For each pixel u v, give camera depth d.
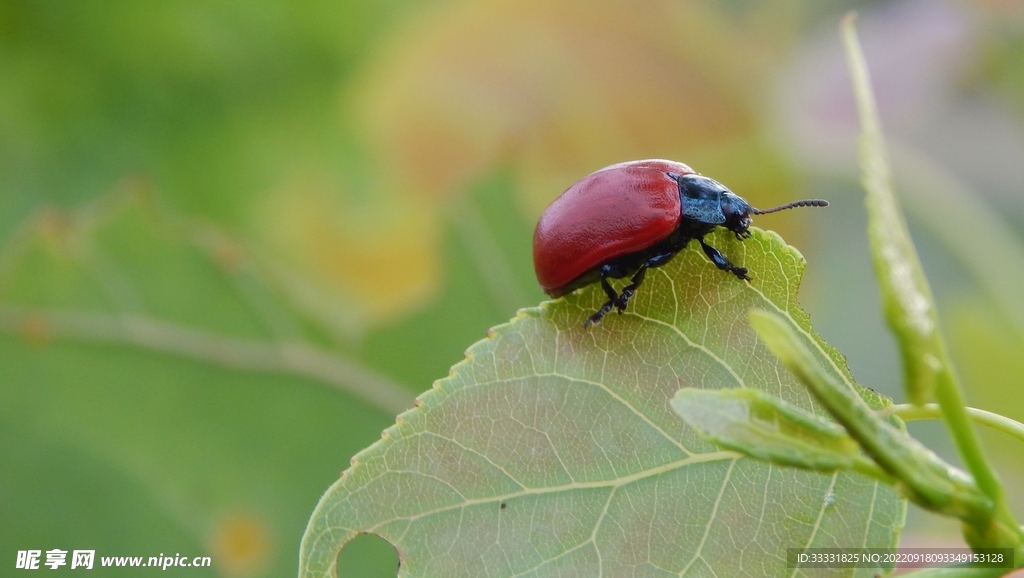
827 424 0.11
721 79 0.16
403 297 0.16
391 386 0.16
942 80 0.16
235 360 0.16
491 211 0.16
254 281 0.16
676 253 0.13
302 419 0.16
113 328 0.16
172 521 0.16
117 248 0.16
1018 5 0.16
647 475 0.12
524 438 0.13
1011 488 0.14
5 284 0.16
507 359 0.13
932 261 0.16
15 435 0.16
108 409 0.16
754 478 0.12
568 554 0.12
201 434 0.16
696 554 0.12
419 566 0.12
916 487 0.11
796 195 0.16
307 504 0.16
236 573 0.16
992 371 0.15
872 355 0.16
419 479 0.12
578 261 0.13
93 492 0.16
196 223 0.16
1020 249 0.15
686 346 0.13
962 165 0.16
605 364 0.13
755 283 0.13
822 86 0.16
